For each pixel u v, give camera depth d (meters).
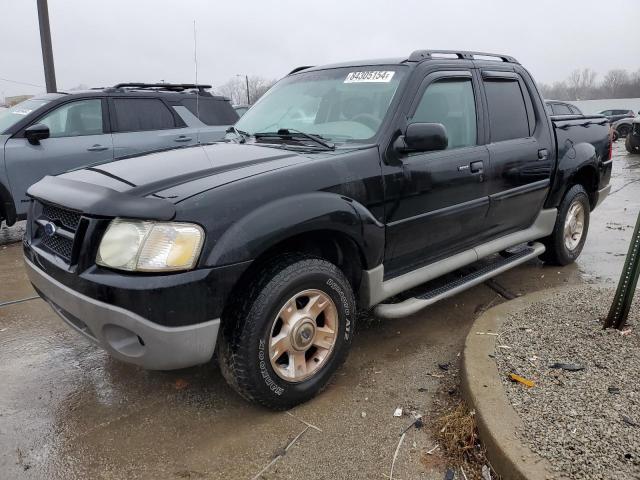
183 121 7.83
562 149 4.75
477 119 3.97
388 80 3.55
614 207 8.40
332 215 2.83
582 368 2.87
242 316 2.61
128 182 2.69
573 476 2.11
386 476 2.39
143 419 2.86
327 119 3.65
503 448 2.28
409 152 3.29
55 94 7.09
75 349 3.68
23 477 2.44
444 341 3.70
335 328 2.99
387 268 3.42
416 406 2.91
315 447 2.60
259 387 2.69
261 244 2.56
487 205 3.96
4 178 6.30
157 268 2.39
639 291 3.99
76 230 2.58
